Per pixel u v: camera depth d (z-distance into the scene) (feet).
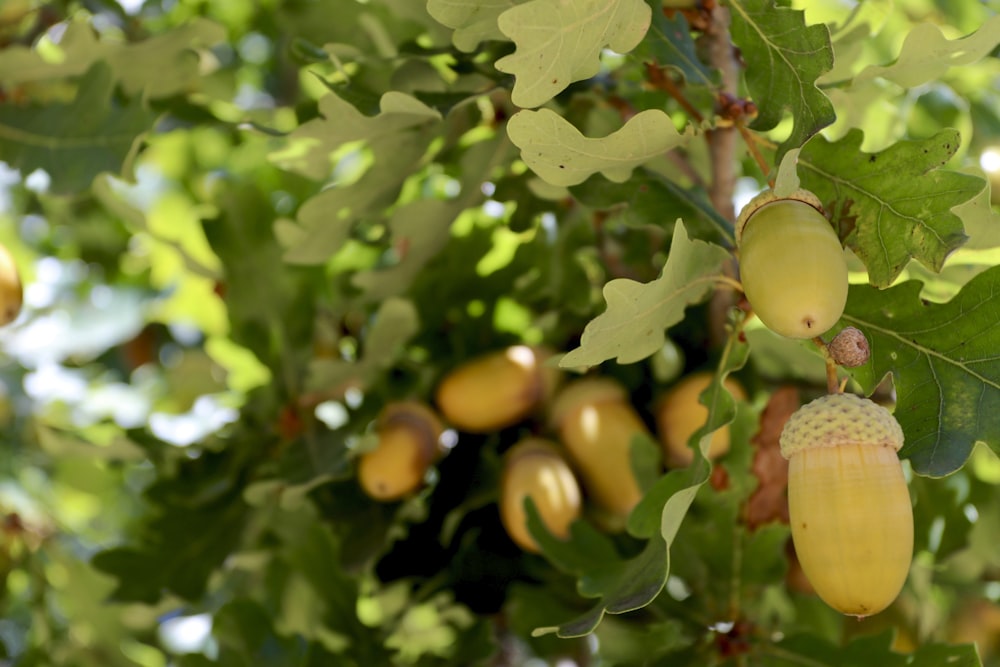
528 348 1.63
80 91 1.54
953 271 1.42
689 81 1.39
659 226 1.40
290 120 2.05
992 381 1.32
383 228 1.61
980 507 1.68
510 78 1.45
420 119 1.46
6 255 1.49
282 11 1.68
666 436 1.57
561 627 1.28
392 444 1.59
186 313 2.14
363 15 1.59
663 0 1.46
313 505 1.63
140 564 1.62
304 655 1.64
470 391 1.60
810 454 1.26
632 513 1.37
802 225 1.25
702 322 1.61
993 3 1.79
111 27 1.82
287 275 1.69
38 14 1.73
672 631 1.51
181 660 1.63
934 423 1.32
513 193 1.59
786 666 1.50
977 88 1.85
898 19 1.79
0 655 1.83
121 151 1.52
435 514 1.63
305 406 1.66
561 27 1.26
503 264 1.71
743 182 1.79
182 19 2.05
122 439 1.64
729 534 1.52
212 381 1.81
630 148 1.31
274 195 2.08
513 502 1.54
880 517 1.24
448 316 1.70
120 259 2.18
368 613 1.94
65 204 2.10
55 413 2.05
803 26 1.30
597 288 1.70
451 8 1.32
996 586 1.78
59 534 1.92
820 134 1.32
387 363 1.65
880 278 1.31
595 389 1.59
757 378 1.58
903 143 1.30
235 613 1.65
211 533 1.63
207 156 2.25
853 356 1.30
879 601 1.24
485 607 1.63
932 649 1.45
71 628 1.83
